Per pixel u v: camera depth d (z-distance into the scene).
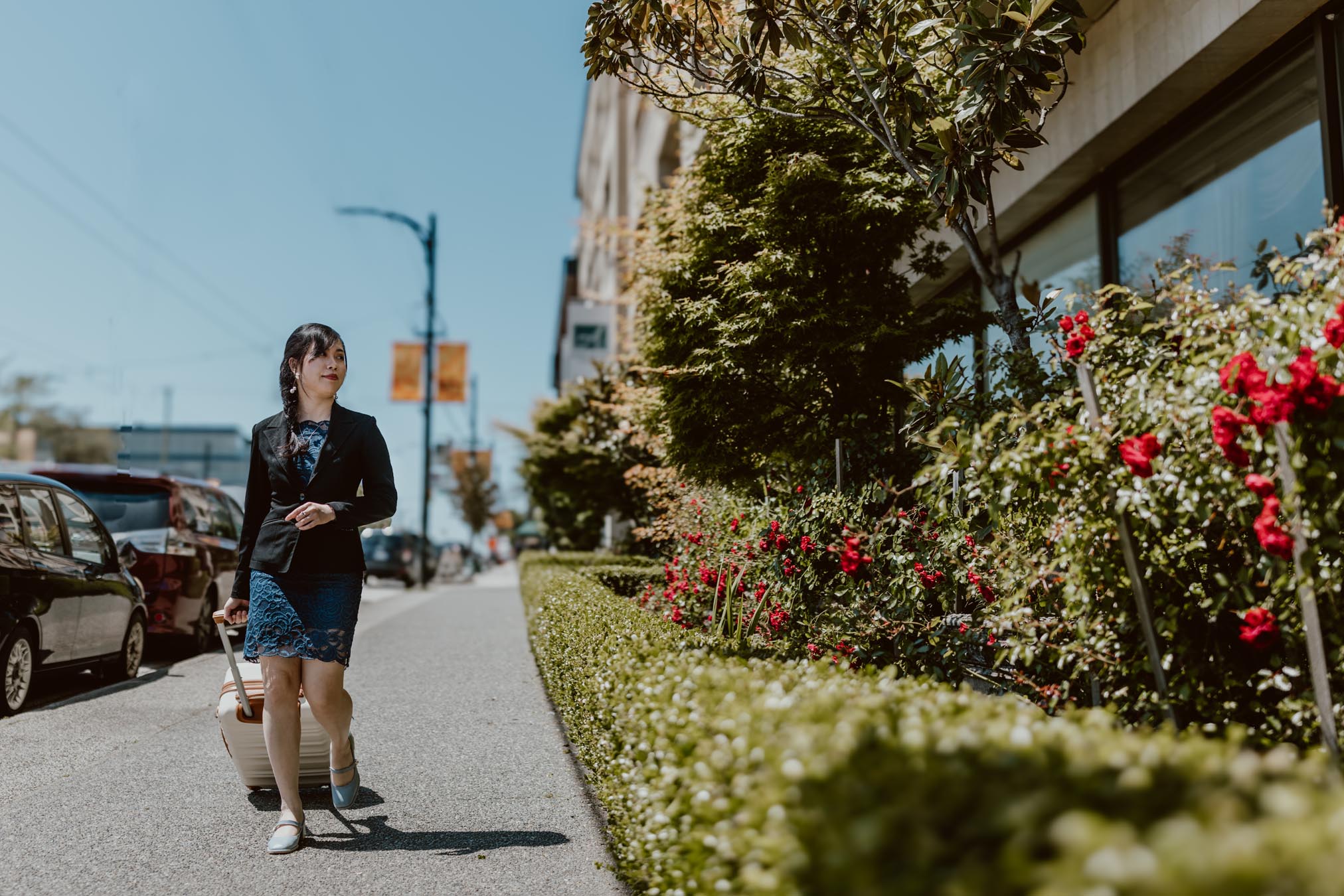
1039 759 1.53
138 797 4.65
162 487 9.98
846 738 1.80
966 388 5.33
